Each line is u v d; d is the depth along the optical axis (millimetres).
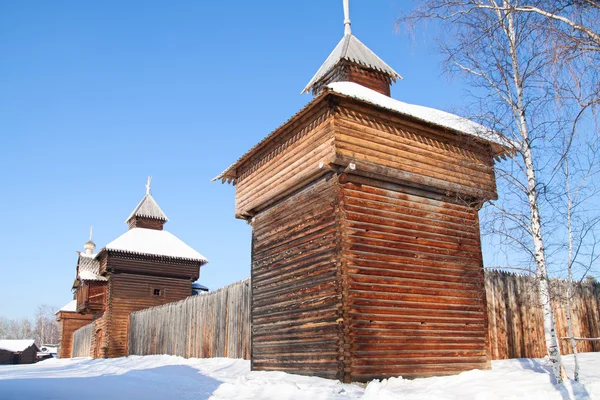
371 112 14688
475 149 16750
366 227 14062
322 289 13969
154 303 38312
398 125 15148
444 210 15836
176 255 39281
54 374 23875
